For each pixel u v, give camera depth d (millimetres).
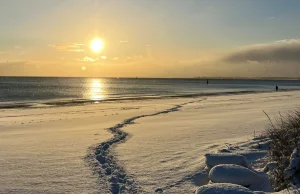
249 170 5996
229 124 13867
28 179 6555
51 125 15828
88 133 12641
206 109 22969
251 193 4676
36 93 61219
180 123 14984
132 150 9023
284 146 6527
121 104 31188
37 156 8570
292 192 4676
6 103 35500
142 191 5793
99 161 8094
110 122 16453
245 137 10250
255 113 18641
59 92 66812
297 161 5387
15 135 12594
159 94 54562
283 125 7863
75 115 21031
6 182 6367
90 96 50656
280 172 5781
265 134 9891
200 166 7094
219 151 8289
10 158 8352
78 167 7449
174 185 6105
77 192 5812
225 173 5859
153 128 13492
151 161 7773
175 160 7793
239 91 64562
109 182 6363
